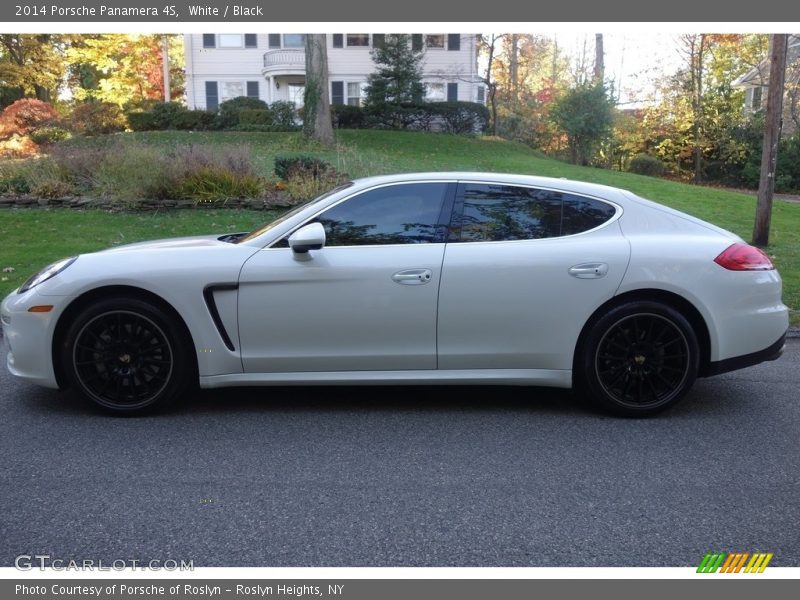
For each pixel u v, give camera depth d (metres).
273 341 4.19
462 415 4.40
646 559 2.72
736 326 4.26
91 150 13.64
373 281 4.13
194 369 4.33
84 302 4.22
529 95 40.03
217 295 4.16
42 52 35.06
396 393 4.87
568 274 4.17
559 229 4.31
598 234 4.30
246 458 3.68
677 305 4.29
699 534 2.91
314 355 4.21
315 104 21.70
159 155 12.88
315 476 3.46
